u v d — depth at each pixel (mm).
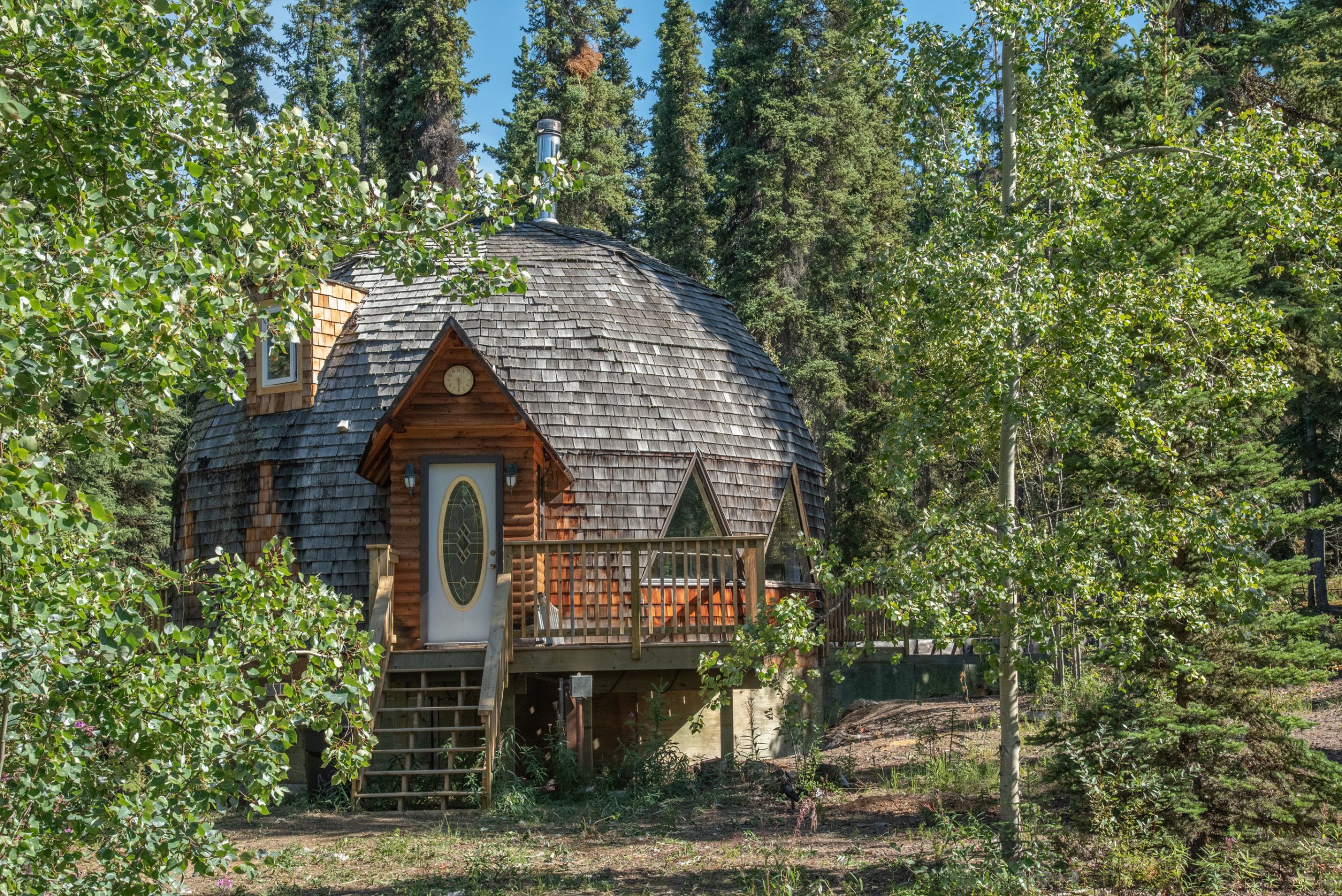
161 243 5195
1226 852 7664
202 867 4895
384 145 33281
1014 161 8320
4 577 4059
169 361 4426
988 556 7391
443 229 6109
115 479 30594
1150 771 7621
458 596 14289
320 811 12180
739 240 34281
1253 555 7203
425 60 32219
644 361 17500
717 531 16906
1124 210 7898
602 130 43688
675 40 41906
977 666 21297
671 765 13414
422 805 12133
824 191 34000
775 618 8039
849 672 20828
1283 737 7812
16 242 4316
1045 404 7793
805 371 32375
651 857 9305
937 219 8664
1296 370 15641
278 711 5215
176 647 4859
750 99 34062
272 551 5414
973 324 7496
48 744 4566
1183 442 8023
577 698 13250
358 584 15633
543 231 19875
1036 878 7391
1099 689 12961
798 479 18766
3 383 3924
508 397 14219
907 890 7508
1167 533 7387
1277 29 18047
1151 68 10617
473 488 14531
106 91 4957
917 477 8391
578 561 15688
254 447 16891
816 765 12250
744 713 16469
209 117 5371
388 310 17438
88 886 4758
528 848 9750
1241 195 7695
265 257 5469
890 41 8695
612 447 16484
